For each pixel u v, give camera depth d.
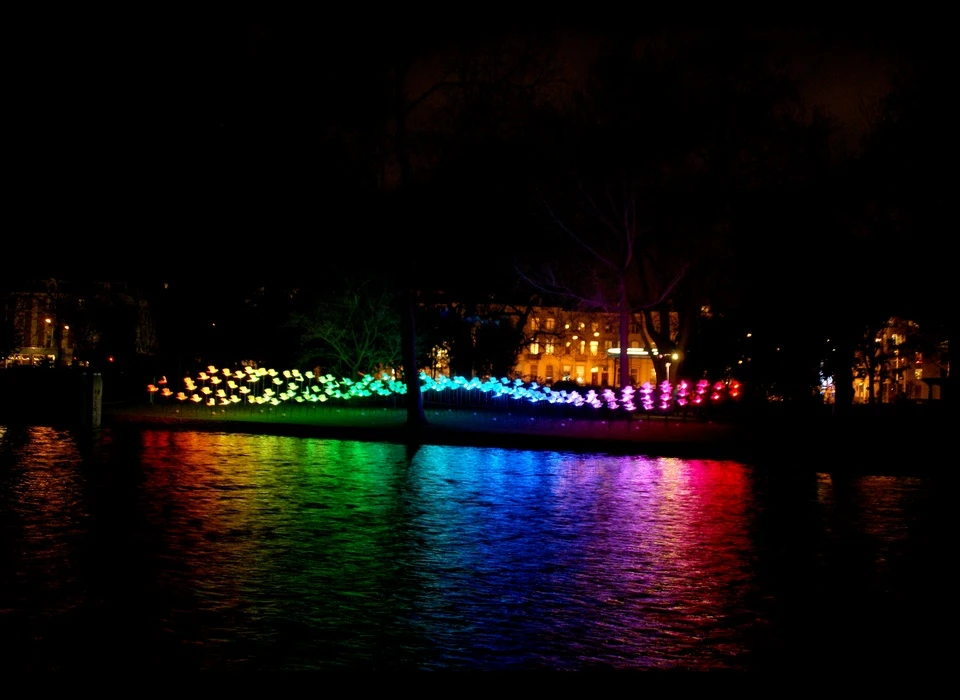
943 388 38.75
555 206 45.12
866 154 39.53
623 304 44.69
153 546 12.72
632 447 28.33
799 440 30.08
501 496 18.52
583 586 11.07
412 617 9.62
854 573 11.98
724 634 9.27
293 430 32.66
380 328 51.03
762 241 43.50
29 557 11.93
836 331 42.16
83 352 61.44
